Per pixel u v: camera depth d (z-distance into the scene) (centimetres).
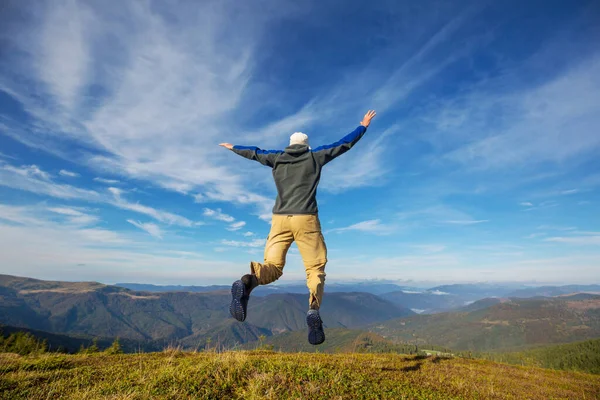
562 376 1089
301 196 425
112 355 720
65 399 363
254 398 372
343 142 444
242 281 371
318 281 409
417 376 645
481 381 743
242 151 481
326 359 780
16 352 745
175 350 771
